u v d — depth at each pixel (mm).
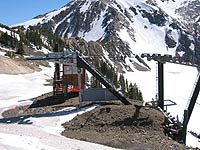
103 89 38406
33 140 24406
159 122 30141
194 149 26156
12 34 162625
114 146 25875
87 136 28266
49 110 37500
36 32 175500
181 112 105500
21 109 41469
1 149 20141
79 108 36406
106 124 30500
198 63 33531
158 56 33594
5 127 30656
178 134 29531
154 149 25125
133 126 29750
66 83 44156
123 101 37500
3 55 113562
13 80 82938
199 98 129750
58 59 41031
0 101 50531
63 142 25203
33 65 116125
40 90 65688
